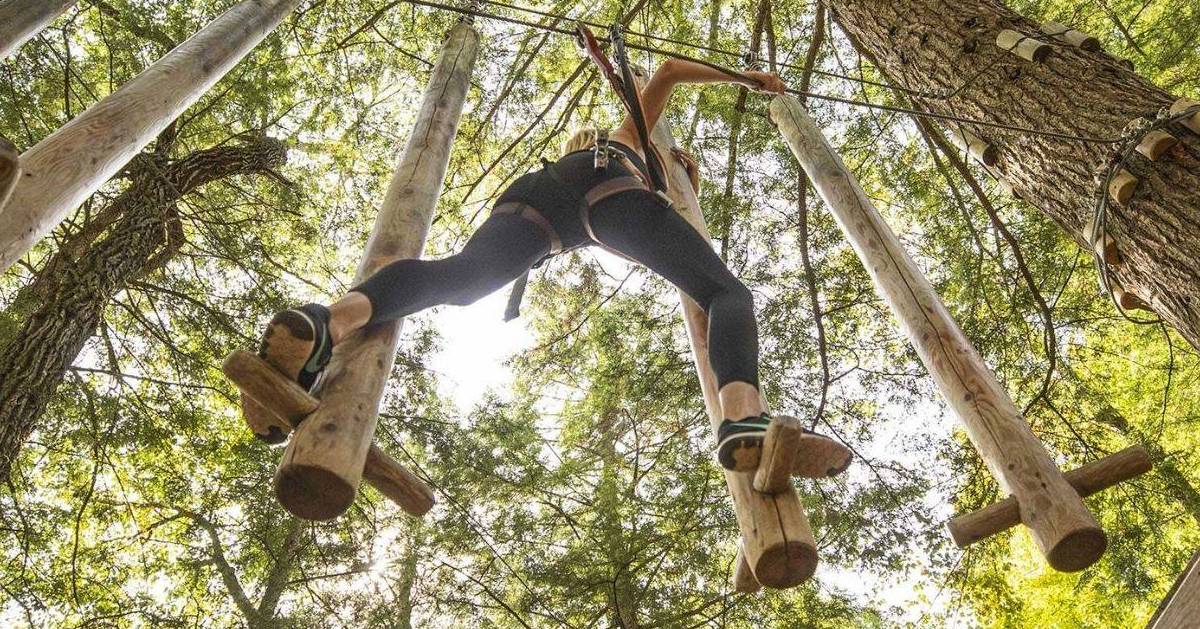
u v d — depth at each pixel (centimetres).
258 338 654
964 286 569
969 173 527
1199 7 517
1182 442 664
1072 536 171
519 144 700
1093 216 264
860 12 399
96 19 602
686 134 634
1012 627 743
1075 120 279
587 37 233
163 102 214
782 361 563
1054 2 537
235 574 686
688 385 578
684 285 201
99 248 548
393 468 166
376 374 166
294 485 148
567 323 737
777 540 163
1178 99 254
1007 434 193
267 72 629
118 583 673
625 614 528
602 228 206
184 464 689
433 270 182
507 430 667
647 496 571
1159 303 248
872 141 592
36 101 577
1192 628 177
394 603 615
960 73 332
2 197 120
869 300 584
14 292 596
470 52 293
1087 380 603
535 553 585
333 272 723
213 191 676
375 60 672
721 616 542
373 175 700
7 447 444
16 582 578
